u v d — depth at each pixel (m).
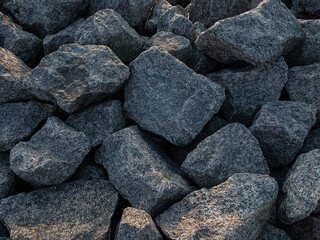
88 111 1.51
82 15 2.01
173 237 1.14
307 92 1.52
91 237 1.19
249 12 1.51
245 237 1.13
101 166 1.48
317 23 1.61
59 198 1.32
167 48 1.64
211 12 1.85
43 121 1.54
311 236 1.21
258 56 1.47
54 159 1.33
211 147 1.34
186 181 1.36
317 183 1.19
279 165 1.46
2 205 1.30
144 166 1.32
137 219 1.14
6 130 1.46
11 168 1.33
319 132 1.49
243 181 1.23
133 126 1.49
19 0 1.91
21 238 1.18
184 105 1.45
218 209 1.18
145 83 1.53
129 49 1.71
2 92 1.50
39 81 1.45
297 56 1.68
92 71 1.46
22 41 1.83
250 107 1.54
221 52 1.60
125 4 1.92
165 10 2.02
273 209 1.28
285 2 2.03
